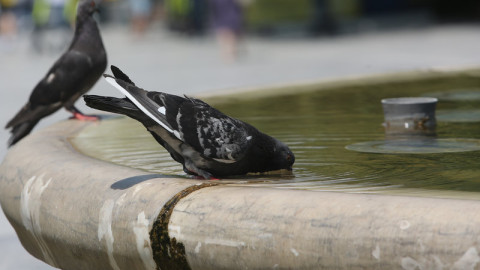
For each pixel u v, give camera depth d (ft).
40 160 16.12
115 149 19.69
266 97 29.22
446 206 10.21
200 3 147.23
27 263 22.80
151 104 14.60
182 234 12.05
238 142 15.16
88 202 13.62
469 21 140.97
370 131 21.44
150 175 13.74
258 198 11.66
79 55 30.35
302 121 23.53
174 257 12.26
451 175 14.82
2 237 25.99
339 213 10.78
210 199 12.05
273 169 16.30
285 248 11.03
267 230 11.21
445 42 106.32
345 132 21.38
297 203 11.26
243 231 11.42
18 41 149.48
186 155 15.33
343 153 18.21
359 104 26.78
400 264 10.15
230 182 15.16
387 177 14.93
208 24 147.54
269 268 11.24
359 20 133.59
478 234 9.68
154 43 139.74
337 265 10.64
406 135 20.58
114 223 13.00
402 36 121.90
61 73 29.96
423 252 9.98
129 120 25.58
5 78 85.46
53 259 15.24
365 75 34.45
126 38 159.84
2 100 65.16
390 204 10.61
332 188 14.08
